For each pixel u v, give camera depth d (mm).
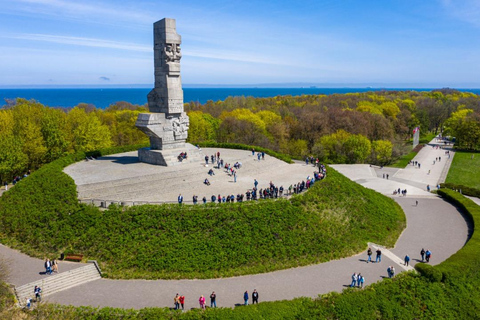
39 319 27172
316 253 38875
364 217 47344
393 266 37688
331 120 114062
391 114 141500
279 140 106938
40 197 42688
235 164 58625
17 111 76062
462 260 37656
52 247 36688
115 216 38656
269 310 28422
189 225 38219
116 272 34062
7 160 58750
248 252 36906
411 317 31156
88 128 76812
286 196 45594
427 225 50281
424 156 108000
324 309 29234
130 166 56000
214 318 27453
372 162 97125
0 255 36062
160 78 57281
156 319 27188
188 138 95688
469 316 32594
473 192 66438
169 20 54562
